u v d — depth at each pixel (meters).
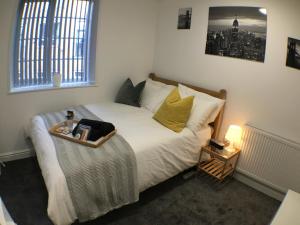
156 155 2.37
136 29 3.53
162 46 3.68
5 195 2.36
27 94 2.86
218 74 3.03
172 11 3.45
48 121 2.64
